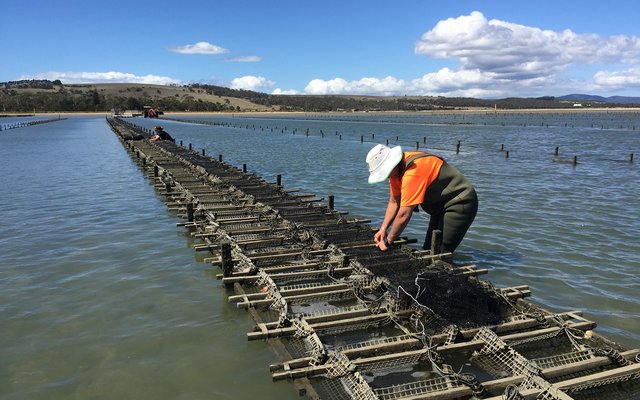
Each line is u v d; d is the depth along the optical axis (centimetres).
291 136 5381
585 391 483
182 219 1246
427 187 730
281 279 796
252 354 566
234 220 1141
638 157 2922
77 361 555
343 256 836
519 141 4388
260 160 2884
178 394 490
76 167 2370
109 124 7188
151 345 591
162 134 3550
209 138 5053
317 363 519
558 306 720
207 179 1750
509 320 622
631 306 718
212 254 938
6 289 770
